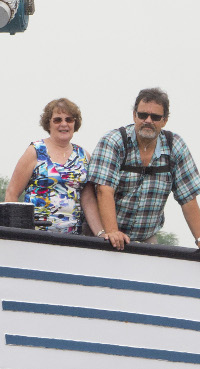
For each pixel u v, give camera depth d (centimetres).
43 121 1395
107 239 1288
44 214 1366
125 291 1298
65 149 1387
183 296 1320
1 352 1262
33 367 1268
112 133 1373
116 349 1294
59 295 1275
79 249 1281
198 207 1405
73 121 1383
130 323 1298
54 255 1273
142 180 1379
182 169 1391
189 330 1320
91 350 1285
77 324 1280
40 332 1269
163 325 1310
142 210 1391
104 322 1289
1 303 1259
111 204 1352
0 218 1275
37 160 1374
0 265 1259
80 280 1282
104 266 1290
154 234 1428
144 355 1304
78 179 1377
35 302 1267
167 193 1398
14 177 1378
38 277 1268
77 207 1381
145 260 1306
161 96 1348
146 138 1349
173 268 1316
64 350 1277
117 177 1367
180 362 1316
